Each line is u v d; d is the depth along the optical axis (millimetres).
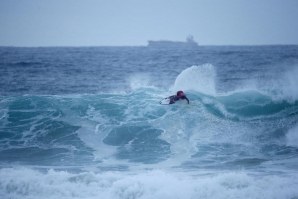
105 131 55469
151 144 51844
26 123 57531
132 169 42750
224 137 54281
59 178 36531
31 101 63438
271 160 46094
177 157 47375
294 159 46469
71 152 49125
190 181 36031
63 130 55656
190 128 56406
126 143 52250
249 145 51750
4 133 54562
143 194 33531
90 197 33031
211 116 59750
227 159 46438
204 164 44531
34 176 36688
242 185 35062
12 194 33375
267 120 59969
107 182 35969
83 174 37375
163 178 36625
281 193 33344
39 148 50250
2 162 45250
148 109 61188
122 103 63406
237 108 62156
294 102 63406
